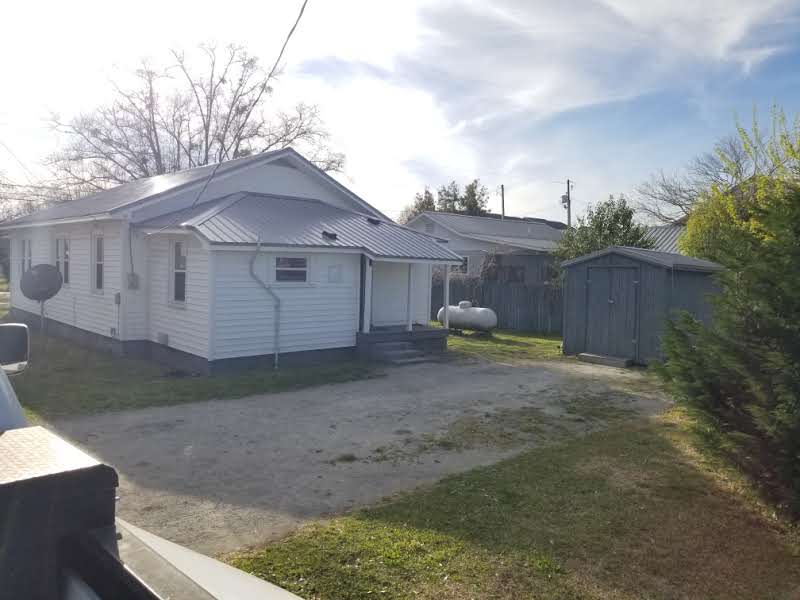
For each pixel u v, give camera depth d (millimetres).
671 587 4039
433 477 6129
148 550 1857
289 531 4805
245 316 11727
